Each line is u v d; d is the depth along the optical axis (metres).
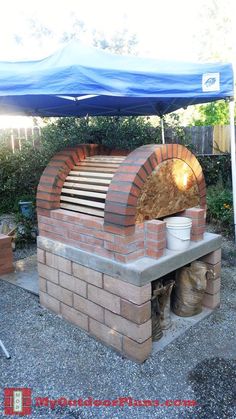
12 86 2.42
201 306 3.07
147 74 2.68
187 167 2.83
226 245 4.92
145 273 2.30
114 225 2.40
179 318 2.95
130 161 2.50
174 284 2.94
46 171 3.04
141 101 4.23
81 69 2.30
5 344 2.66
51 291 3.08
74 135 6.82
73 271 2.79
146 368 2.36
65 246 2.82
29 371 2.36
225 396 2.11
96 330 2.68
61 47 2.79
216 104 9.71
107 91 2.43
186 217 2.88
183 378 2.27
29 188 7.43
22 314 3.10
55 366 2.41
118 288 2.43
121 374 2.32
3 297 3.44
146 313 2.37
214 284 3.04
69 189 2.95
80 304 2.78
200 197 3.05
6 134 7.77
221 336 2.73
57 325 2.91
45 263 3.08
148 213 2.53
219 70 3.15
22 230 5.18
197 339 2.69
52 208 2.96
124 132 7.01
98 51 2.86
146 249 2.52
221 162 7.38
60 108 4.45
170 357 2.47
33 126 8.34
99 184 2.72
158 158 2.51
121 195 2.37
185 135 7.79
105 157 3.02
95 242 2.58
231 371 2.33
